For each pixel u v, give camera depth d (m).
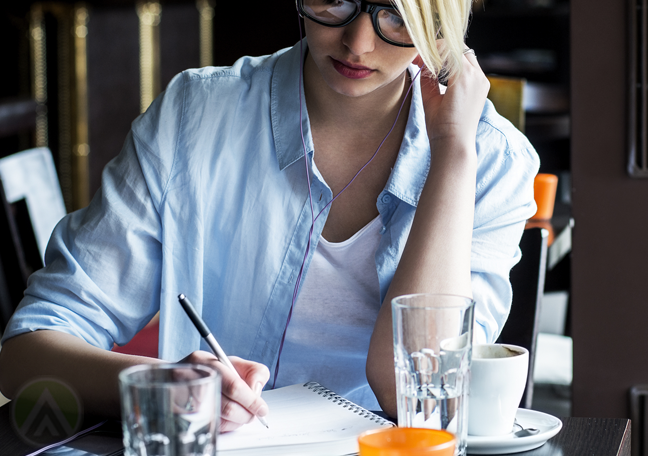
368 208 1.31
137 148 1.30
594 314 1.86
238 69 1.38
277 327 1.31
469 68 1.25
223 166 1.31
